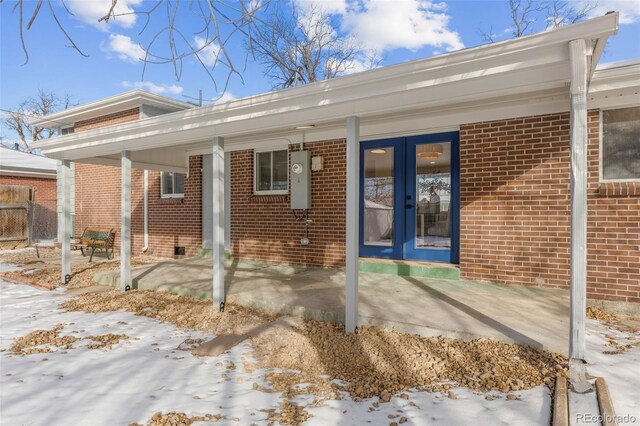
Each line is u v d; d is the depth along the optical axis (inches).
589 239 202.1
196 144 316.8
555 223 213.6
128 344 174.4
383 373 136.9
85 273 325.1
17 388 130.2
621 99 192.4
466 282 236.4
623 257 194.9
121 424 107.1
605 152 201.0
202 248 380.8
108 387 131.0
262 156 337.7
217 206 214.8
